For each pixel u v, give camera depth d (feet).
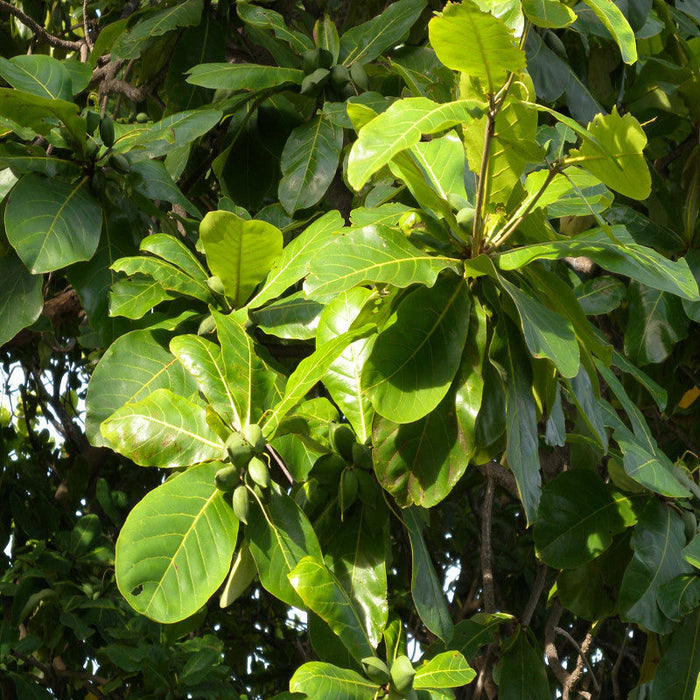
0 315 7.87
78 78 8.73
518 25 5.67
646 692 10.01
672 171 11.91
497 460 10.30
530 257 5.80
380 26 9.61
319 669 5.68
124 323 7.79
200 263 8.39
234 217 6.70
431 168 6.59
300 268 7.10
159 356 7.28
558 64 9.84
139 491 17.88
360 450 6.37
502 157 5.67
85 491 15.61
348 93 9.33
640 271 5.96
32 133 7.91
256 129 9.94
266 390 6.47
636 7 10.04
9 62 7.97
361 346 6.77
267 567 5.80
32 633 13.80
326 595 5.76
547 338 5.58
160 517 5.66
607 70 11.72
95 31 12.80
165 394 6.15
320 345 6.64
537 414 6.56
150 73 11.32
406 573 14.21
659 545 7.80
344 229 6.53
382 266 5.64
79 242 7.44
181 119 8.50
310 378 5.93
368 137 4.87
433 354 5.88
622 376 11.36
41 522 14.02
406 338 5.87
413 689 5.88
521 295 5.80
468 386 5.97
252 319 7.28
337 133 9.02
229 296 7.35
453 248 6.11
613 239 5.68
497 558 15.21
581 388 6.63
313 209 9.87
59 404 16.99
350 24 13.41
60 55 15.07
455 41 4.94
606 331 11.60
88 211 7.67
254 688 18.39
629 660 14.70
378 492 6.41
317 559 5.94
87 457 16.70
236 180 10.03
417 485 5.97
